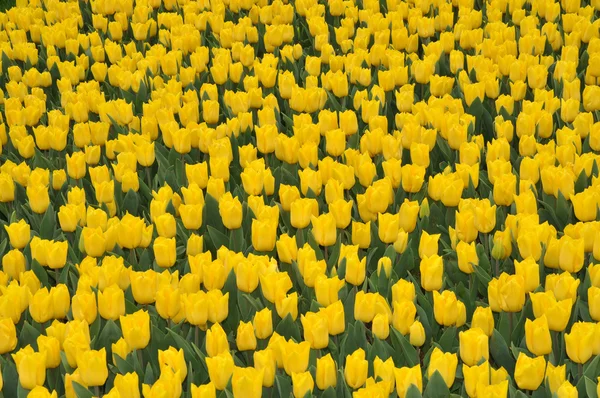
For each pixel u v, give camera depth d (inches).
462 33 379.9
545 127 288.8
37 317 196.9
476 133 317.4
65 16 464.4
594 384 168.7
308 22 409.4
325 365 166.7
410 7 450.3
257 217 242.7
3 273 213.0
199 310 186.4
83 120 329.4
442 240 241.8
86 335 185.5
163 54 387.5
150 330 193.9
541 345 174.1
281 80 328.8
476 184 253.6
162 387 159.5
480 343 171.0
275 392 181.5
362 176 258.1
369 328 235.3
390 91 337.1
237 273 198.8
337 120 323.6
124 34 446.3
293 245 216.1
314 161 271.3
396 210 262.1
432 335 209.9
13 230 233.0
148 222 264.2
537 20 398.3
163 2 490.9
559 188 244.7
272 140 281.3
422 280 202.4
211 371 167.9
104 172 268.5
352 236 223.9
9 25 450.6
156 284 200.8
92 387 194.4
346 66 360.2
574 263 202.4
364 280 215.9
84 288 200.1
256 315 185.2
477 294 239.6
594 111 318.7
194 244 220.1
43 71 407.2
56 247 217.6
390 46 386.6
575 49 352.5
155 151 296.7
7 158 315.0
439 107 299.7
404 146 286.5
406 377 161.8
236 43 382.9
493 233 246.5
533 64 339.0
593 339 171.5
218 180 250.8
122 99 338.0
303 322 177.3
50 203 259.4
